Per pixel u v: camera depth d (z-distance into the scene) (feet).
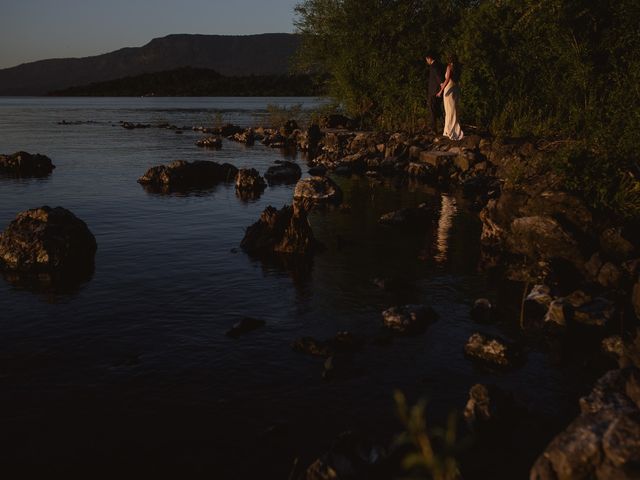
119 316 23.88
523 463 14.76
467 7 85.87
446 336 22.13
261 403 17.35
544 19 58.13
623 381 15.70
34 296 26.14
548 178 35.37
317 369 19.47
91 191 53.36
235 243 35.35
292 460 14.79
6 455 14.94
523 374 19.33
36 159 68.18
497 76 67.92
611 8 55.21
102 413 16.81
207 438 15.69
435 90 69.56
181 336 21.98
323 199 48.75
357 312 24.41
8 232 31.22
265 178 62.13
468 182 53.42
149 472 14.35
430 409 17.10
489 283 28.09
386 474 14.20
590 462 12.07
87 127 145.69
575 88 57.82
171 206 46.62
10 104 393.50
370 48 89.15
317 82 103.60
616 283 26.73
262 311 24.50
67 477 14.16
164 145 98.37
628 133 37.04
